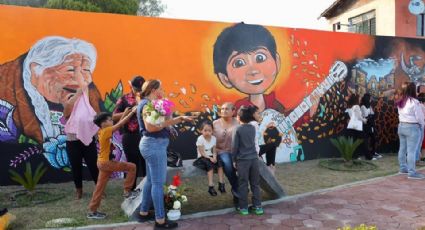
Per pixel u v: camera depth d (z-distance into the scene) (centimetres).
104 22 735
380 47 1006
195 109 809
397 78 1030
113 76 743
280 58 888
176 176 539
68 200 620
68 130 612
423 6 1659
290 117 904
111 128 539
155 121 471
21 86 692
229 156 605
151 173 490
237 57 844
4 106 684
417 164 884
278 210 574
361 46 983
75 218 536
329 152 955
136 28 757
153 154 480
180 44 792
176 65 790
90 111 622
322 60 936
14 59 684
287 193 657
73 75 718
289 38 899
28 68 693
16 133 694
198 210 577
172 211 512
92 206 533
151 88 496
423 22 1797
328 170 832
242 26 848
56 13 705
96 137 664
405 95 763
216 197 639
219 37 826
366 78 991
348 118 972
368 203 602
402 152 789
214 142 632
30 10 689
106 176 544
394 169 838
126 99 620
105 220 530
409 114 751
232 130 618
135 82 567
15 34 682
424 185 704
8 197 630
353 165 864
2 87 681
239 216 550
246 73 853
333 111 954
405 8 1770
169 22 782
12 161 695
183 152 804
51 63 705
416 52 1052
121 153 757
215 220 534
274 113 884
